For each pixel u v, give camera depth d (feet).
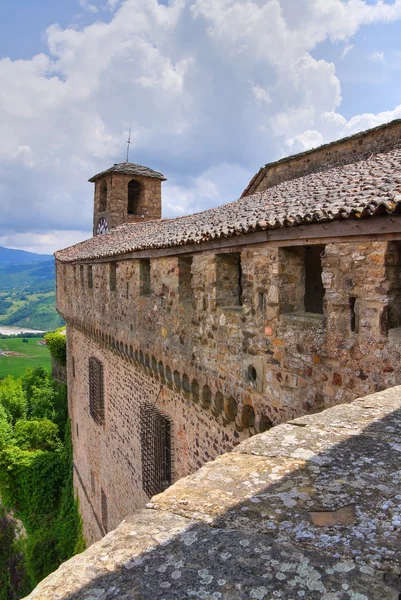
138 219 90.02
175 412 34.14
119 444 47.29
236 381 24.73
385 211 15.53
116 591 5.69
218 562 6.08
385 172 25.35
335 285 17.98
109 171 88.02
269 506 7.34
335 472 8.42
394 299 16.31
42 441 88.53
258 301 22.49
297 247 21.26
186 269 31.19
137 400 41.88
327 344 18.39
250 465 8.87
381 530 6.60
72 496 73.10
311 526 6.75
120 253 40.22
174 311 31.86
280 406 21.17
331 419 11.32
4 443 83.92
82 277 59.11
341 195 21.03
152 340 35.78
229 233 22.90
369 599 5.37
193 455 31.48
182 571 5.95
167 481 34.86
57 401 104.12
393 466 8.57
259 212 25.20
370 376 16.72
